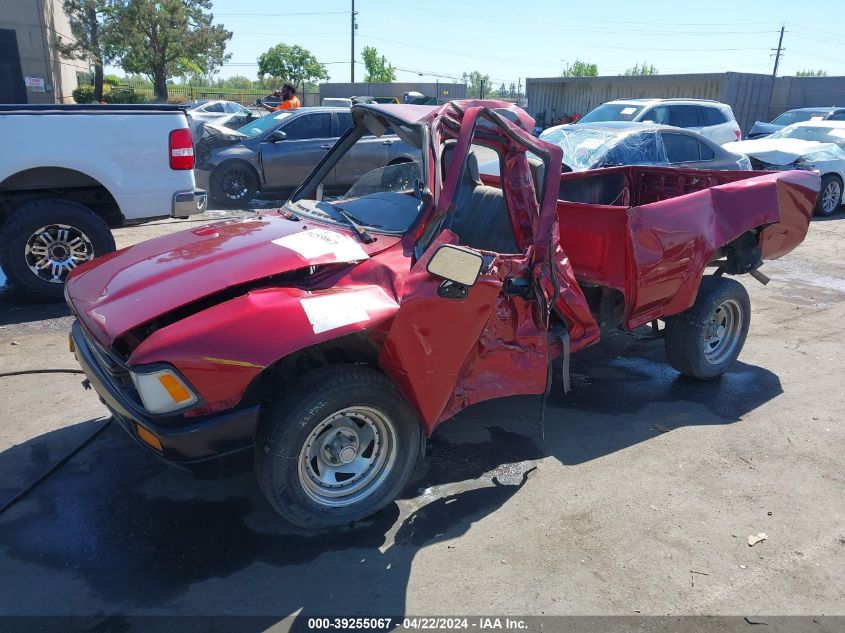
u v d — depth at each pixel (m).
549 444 4.07
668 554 3.10
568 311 3.92
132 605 2.74
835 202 12.32
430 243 3.32
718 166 10.10
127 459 3.78
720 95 22.20
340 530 3.24
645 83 23.77
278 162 11.65
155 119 6.44
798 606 2.80
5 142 5.85
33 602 2.74
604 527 3.29
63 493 3.46
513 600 2.81
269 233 3.64
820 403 4.67
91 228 6.26
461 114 3.55
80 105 6.29
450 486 3.62
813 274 8.19
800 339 5.93
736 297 4.81
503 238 4.03
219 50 38.94
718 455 3.96
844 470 3.82
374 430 3.26
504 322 3.59
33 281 6.13
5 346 5.29
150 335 2.89
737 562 3.05
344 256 3.28
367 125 4.23
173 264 3.37
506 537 3.20
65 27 32.09
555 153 3.60
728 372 5.20
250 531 3.21
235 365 2.78
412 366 3.13
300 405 2.93
